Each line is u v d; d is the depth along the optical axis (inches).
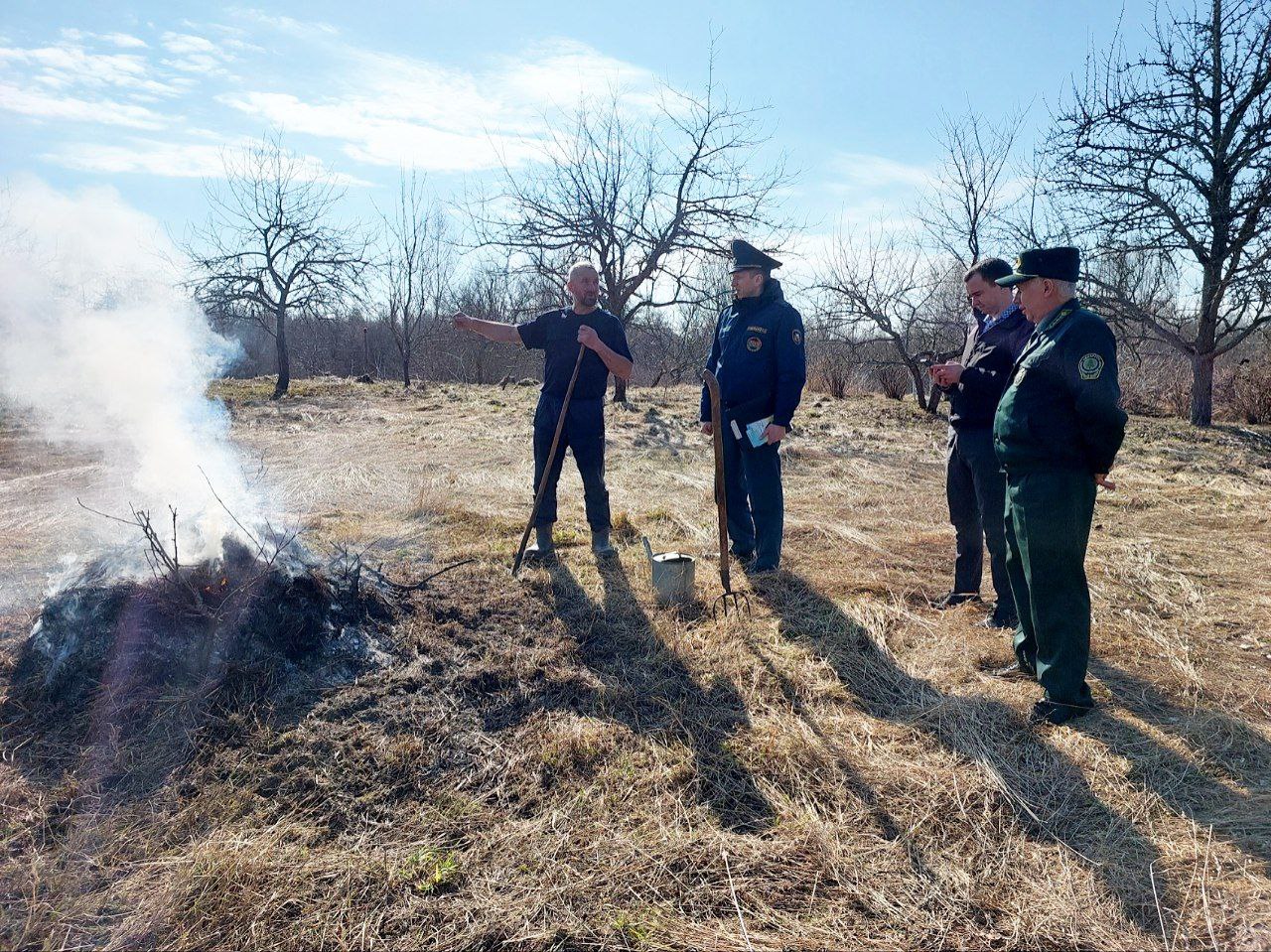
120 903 84.1
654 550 210.2
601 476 204.8
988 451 153.1
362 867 89.7
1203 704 129.7
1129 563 207.0
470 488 287.0
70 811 99.7
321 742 112.7
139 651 125.9
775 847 94.6
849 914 85.1
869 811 101.9
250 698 121.2
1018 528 123.1
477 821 98.8
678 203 616.7
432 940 80.5
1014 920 84.0
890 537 232.1
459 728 119.0
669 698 130.7
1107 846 95.2
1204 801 103.9
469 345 1242.6
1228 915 83.9
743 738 118.6
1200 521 257.0
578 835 96.5
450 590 172.4
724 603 162.1
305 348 1353.3
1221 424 538.3
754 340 186.7
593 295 199.9
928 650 150.0
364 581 156.9
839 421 535.2
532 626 156.1
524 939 80.6
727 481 203.9
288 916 83.3
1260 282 487.2
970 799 104.3
